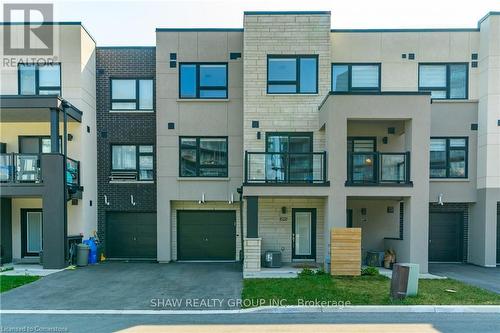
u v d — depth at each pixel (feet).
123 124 46.75
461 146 43.24
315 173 38.09
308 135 41.47
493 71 41.11
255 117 41.42
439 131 43.09
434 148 43.29
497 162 41.04
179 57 44.86
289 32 41.42
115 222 46.96
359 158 36.35
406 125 36.94
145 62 46.91
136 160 46.83
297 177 38.01
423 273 35.09
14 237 44.06
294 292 27.61
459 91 43.29
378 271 34.24
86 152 43.91
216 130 44.86
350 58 42.98
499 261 42.60
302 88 41.60
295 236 42.11
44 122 44.86
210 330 20.44
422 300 25.39
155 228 46.83
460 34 43.14
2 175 39.17
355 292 27.58
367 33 43.11
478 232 42.24
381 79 42.91
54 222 38.09
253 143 41.24
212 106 44.96
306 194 36.06
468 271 37.83
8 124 44.80
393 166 36.35
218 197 44.70
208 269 38.73
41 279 33.27
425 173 35.50
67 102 39.42
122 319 22.44
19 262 42.34
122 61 46.85
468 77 43.09
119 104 47.19
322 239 41.52
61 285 30.96
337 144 35.99
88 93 44.75
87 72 44.60
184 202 45.68
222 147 45.21
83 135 43.32
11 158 39.29
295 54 41.32
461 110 42.98
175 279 33.32
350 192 35.73
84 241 42.60
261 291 27.94
